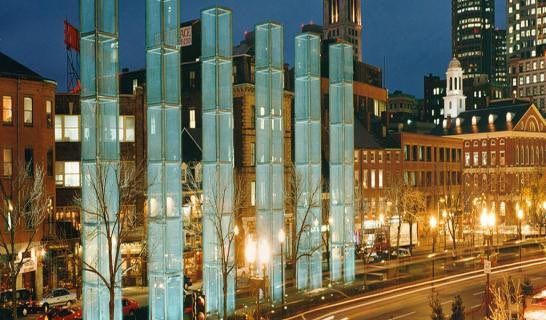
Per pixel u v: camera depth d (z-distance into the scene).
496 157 125.38
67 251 56.62
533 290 47.56
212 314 42.84
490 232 70.12
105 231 36.31
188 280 55.34
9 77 53.62
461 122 133.38
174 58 40.03
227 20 44.19
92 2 36.81
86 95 36.88
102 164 36.62
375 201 94.56
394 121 168.88
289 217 71.50
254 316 41.81
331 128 55.62
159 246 39.03
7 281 51.84
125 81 89.44
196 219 64.19
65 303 51.03
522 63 197.62
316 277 53.34
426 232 103.06
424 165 105.69
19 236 52.41
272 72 49.66
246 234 68.94
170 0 40.03
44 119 56.31
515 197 120.31
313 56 53.97
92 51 36.78
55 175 60.50
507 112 128.50
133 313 45.19
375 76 120.69
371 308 47.66
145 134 63.44
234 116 73.38
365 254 73.00
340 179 55.06
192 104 76.75
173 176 39.78
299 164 54.06
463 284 57.59
